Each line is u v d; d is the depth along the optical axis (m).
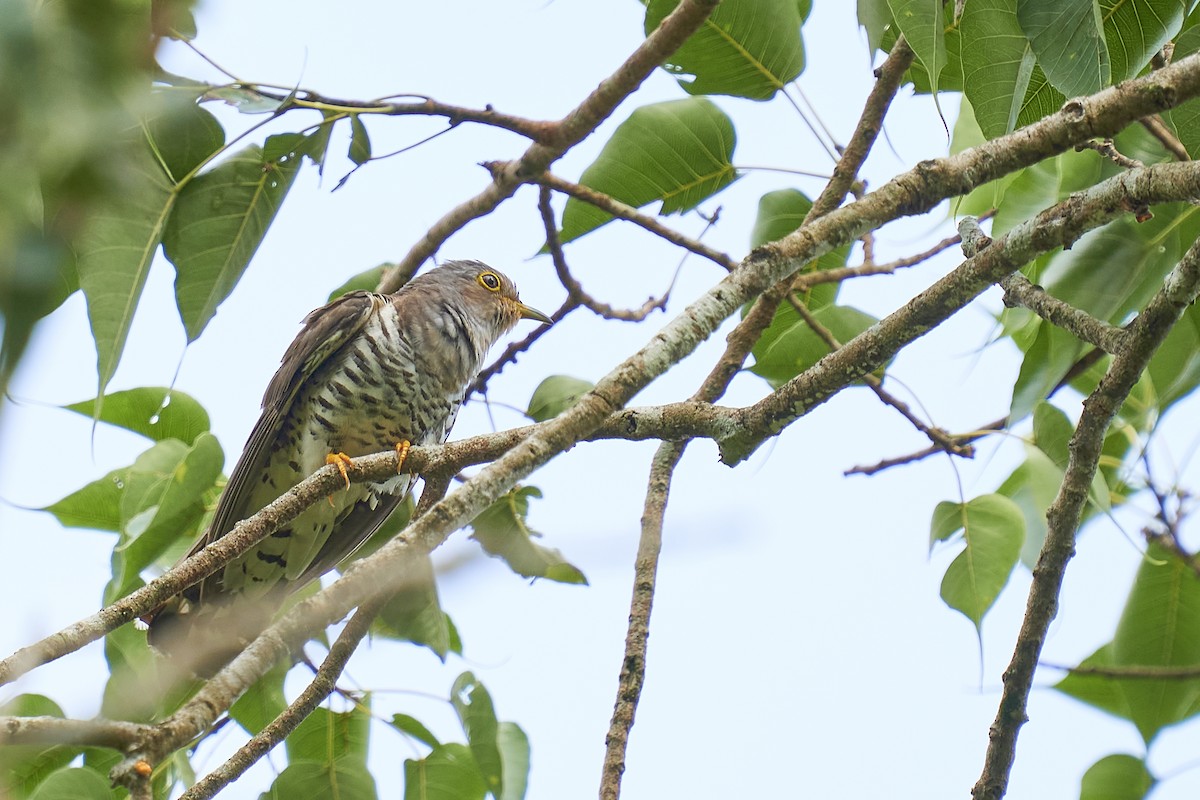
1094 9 5.77
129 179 2.11
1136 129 7.72
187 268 7.03
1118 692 9.40
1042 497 8.72
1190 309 8.22
